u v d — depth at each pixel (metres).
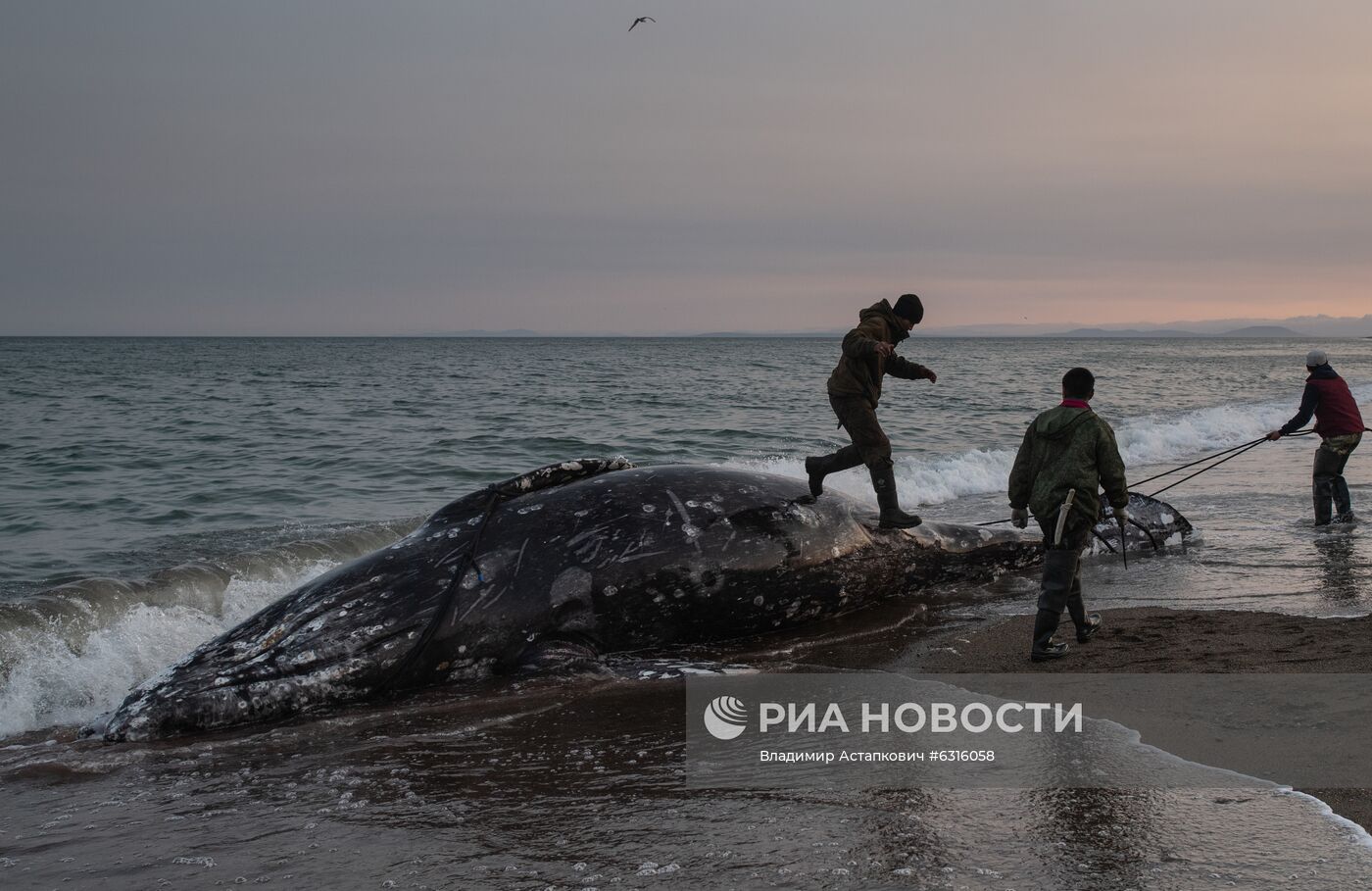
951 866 3.92
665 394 37.47
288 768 5.45
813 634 8.23
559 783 5.07
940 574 9.56
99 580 8.83
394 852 4.25
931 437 23.25
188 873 4.10
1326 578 8.91
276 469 18.23
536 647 7.44
